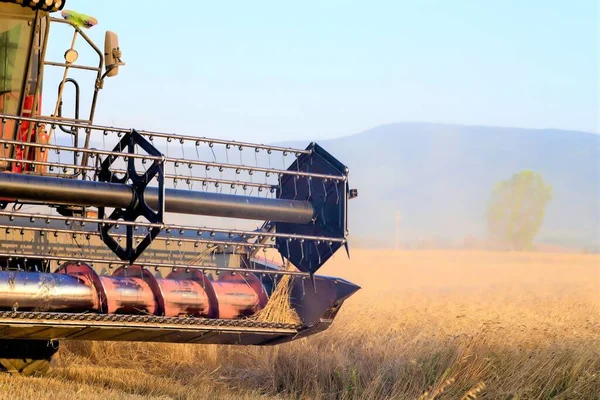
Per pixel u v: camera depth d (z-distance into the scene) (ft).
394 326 68.03
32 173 54.60
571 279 220.23
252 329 48.49
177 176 48.26
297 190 52.24
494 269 278.05
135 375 58.03
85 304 46.65
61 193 43.80
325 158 50.72
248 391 54.95
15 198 43.21
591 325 66.23
